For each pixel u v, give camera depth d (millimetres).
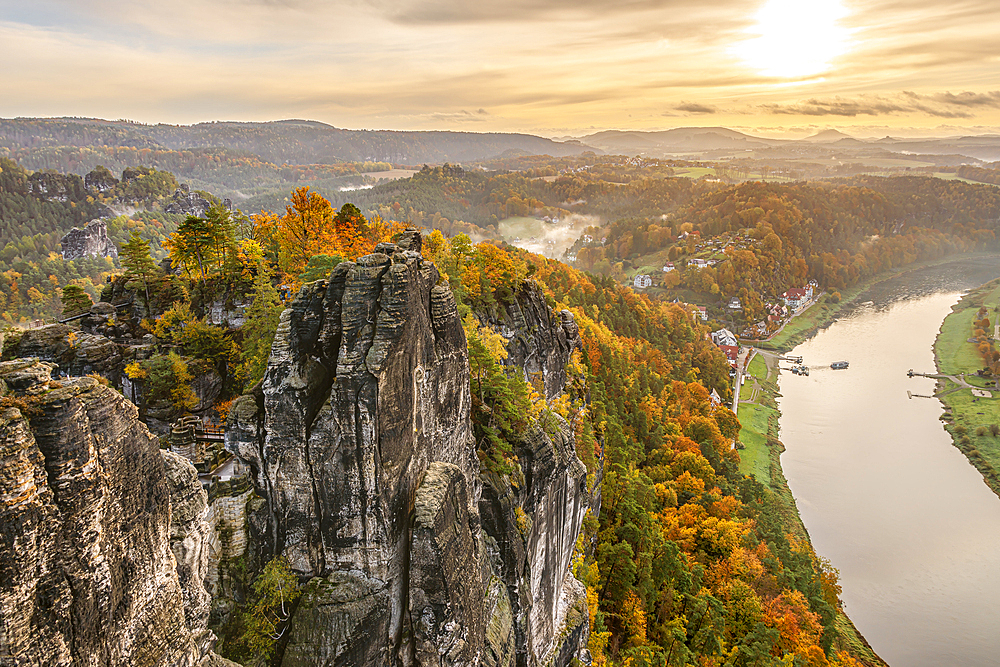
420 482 35156
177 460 24797
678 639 65938
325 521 32219
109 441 18828
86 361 48625
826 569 99625
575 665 53469
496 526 42469
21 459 16094
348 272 32406
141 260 59812
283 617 31453
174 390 49594
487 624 38094
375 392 30891
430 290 37781
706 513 93938
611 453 94688
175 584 21781
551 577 50844
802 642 71688
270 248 68500
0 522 15531
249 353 50469
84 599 17719
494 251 79688
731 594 76062
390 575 32438
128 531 19609
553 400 82000
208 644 24469
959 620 93375
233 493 32312
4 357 47094
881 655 86062
